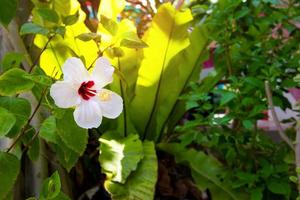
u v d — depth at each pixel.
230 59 0.91
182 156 0.91
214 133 0.80
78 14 0.69
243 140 0.81
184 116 1.09
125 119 0.91
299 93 1.01
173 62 0.90
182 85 0.97
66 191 0.77
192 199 0.93
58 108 0.50
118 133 0.86
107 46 0.68
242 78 0.81
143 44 0.62
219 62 0.96
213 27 0.91
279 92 0.78
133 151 0.76
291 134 0.88
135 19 1.20
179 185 0.92
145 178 0.73
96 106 0.48
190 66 0.96
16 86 0.49
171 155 0.98
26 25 0.58
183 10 0.91
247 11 0.85
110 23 0.65
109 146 0.76
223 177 0.83
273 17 0.92
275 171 0.77
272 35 0.99
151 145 0.81
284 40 0.98
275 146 0.85
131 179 0.73
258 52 0.90
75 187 0.85
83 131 0.51
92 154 0.88
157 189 0.89
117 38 0.65
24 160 0.73
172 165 0.97
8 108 0.51
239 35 0.93
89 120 0.48
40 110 0.64
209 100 0.91
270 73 0.78
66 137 0.50
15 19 0.73
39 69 0.54
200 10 1.02
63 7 0.68
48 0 0.74
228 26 0.90
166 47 0.87
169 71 0.91
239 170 0.82
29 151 0.56
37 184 0.72
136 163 0.73
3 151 0.52
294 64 0.82
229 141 0.81
